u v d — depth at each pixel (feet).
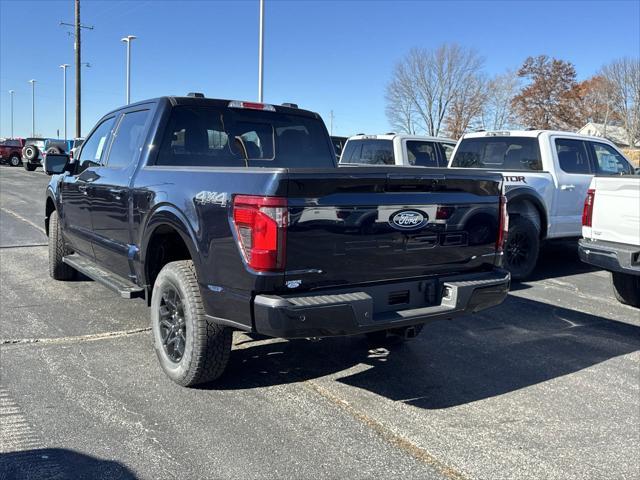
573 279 27.32
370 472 10.14
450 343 17.43
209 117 16.60
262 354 15.90
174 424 11.62
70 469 9.89
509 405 13.16
